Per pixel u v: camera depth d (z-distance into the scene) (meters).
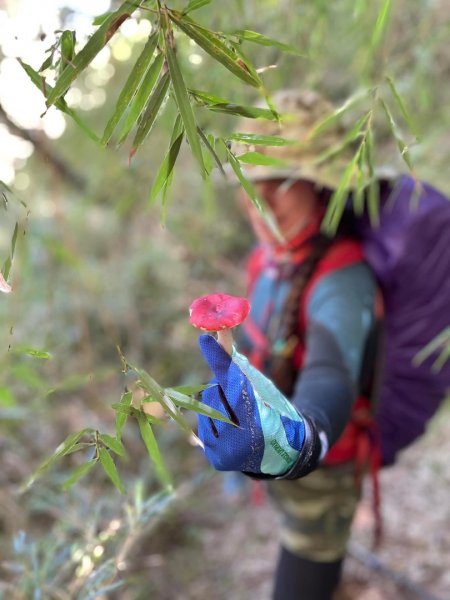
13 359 1.83
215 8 1.24
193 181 3.31
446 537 2.23
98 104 2.26
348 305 1.04
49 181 2.16
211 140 0.57
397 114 1.74
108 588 0.86
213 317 0.50
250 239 3.34
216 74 1.19
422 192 1.16
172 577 2.11
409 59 1.57
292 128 1.06
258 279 1.32
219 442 0.58
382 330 1.14
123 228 3.14
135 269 2.95
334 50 1.90
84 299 2.55
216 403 0.57
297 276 1.13
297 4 1.45
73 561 1.02
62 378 2.22
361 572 2.12
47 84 0.53
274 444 0.58
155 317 2.89
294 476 0.62
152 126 0.51
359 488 1.26
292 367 1.15
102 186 2.58
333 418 0.83
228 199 3.29
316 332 1.00
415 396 1.21
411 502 2.43
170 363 2.83
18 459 1.94
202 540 2.27
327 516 1.26
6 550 1.57
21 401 1.96
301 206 1.12
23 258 1.29
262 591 2.07
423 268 1.13
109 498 1.56
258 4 1.44
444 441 2.72
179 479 2.36
